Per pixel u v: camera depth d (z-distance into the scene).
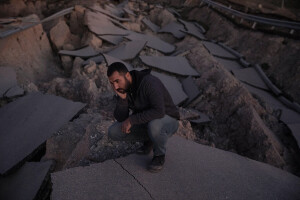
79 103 4.46
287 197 2.14
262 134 3.92
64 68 8.24
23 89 5.24
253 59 8.16
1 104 4.90
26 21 9.00
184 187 2.08
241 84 5.12
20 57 7.28
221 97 5.16
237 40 9.73
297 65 6.48
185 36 11.17
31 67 7.50
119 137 2.23
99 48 8.62
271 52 7.67
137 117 1.83
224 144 4.36
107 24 10.41
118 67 1.71
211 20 13.05
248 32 9.44
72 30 11.40
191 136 3.75
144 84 1.75
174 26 12.56
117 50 7.80
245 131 4.21
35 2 13.24
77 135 3.43
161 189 2.03
